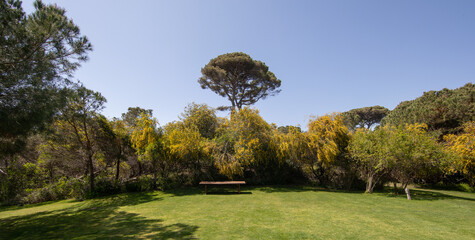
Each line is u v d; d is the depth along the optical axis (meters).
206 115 17.58
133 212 8.24
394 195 11.56
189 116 17.20
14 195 13.77
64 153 13.84
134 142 14.05
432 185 15.93
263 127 14.32
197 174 14.80
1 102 5.83
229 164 13.12
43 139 11.05
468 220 6.64
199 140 14.32
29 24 6.16
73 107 11.94
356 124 28.64
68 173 15.05
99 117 13.38
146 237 5.19
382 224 6.17
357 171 13.68
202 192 12.66
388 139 10.85
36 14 6.32
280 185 15.43
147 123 13.48
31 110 6.11
